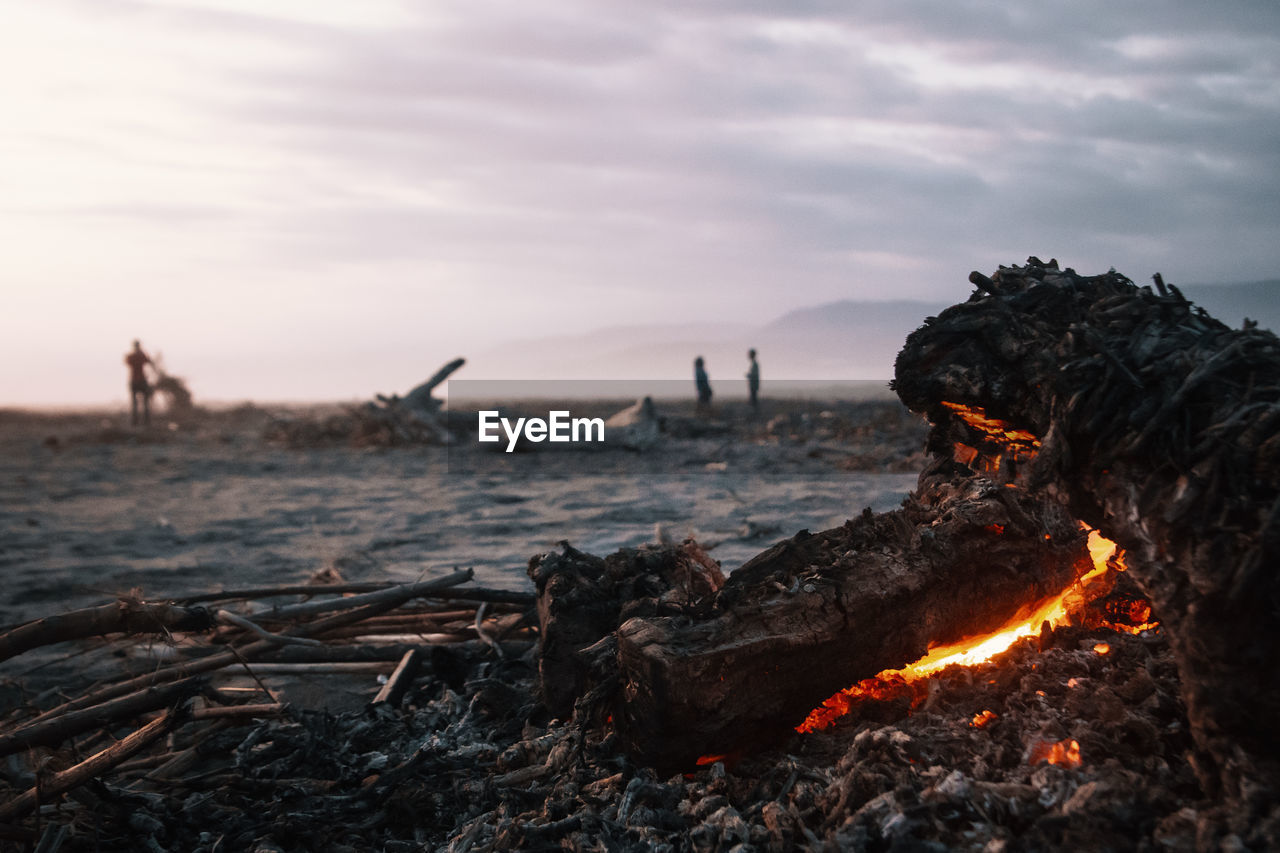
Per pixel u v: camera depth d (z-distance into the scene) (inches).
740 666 112.3
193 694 132.8
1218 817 83.0
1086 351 101.5
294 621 212.8
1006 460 127.1
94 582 306.5
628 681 117.0
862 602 117.6
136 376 1267.2
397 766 139.4
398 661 201.0
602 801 116.2
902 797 95.4
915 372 118.0
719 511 425.4
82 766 127.0
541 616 163.6
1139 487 93.3
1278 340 97.5
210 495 577.3
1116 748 99.7
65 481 673.0
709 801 108.3
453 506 493.4
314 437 967.0
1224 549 85.0
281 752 154.3
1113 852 84.1
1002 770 101.3
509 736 153.4
